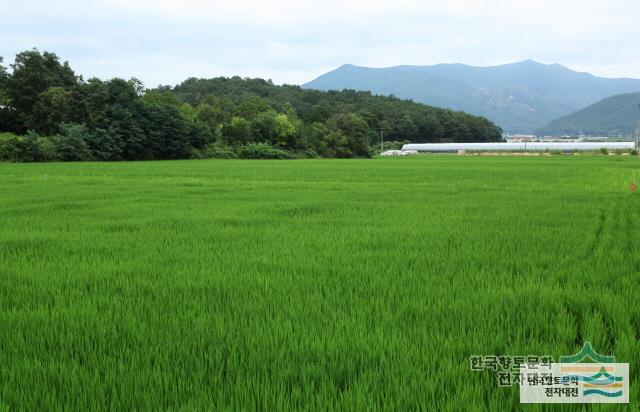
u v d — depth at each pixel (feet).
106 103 236.43
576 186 82.12
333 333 15.31
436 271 23.67
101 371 12.88
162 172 127.95
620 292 19.49
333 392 11.56
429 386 11.74
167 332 15.42
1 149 189.67
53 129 229.25
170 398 11.44
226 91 531.50
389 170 140.56
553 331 15.51
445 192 72.49
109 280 22.39
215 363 13.33
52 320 16.62
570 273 22.85
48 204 54.70
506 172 126.62
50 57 257.34
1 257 27.55
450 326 16.03
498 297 18.94
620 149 366.43
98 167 151.43
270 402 11.17
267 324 15.88
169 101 331.36
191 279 22.41
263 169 146.20
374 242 31.65
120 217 45.14
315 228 38.27
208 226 39.37
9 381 12.25
